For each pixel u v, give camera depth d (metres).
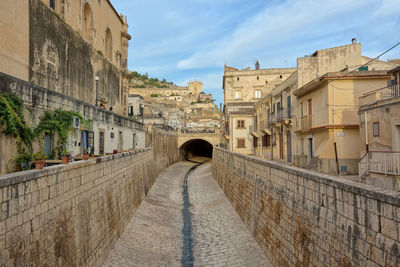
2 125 9.55
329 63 24.75
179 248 15.58
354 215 6.92
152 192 27.97
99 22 29.45
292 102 25.73
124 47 37.56
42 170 7.29
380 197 6.02
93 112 18.72
